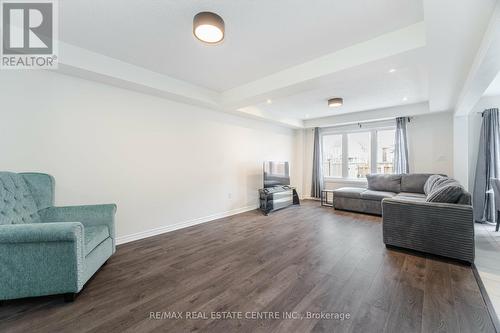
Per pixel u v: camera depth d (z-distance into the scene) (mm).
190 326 1500
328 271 2258
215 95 3979
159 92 3328
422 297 1801
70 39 2338
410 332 1431
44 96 2531
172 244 3047
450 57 2256
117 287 1979
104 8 1869
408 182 4711
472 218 2352
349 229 3715
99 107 2934
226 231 3629
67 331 1456
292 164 6828
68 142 2695
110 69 2725
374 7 1854
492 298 1785
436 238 2535
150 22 2061
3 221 1865
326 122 6047
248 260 2531
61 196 2648
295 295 1851
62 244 1723
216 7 1854
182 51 2584
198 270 2297
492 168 3990
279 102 4605
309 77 2822
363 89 3795
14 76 2352
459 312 1616
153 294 1875
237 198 4953
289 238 3271
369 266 2363
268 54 2650
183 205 3875
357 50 2432
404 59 2303
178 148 3809
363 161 6020
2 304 1726
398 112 4922
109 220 2461
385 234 2887
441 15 1641
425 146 4945
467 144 4238
